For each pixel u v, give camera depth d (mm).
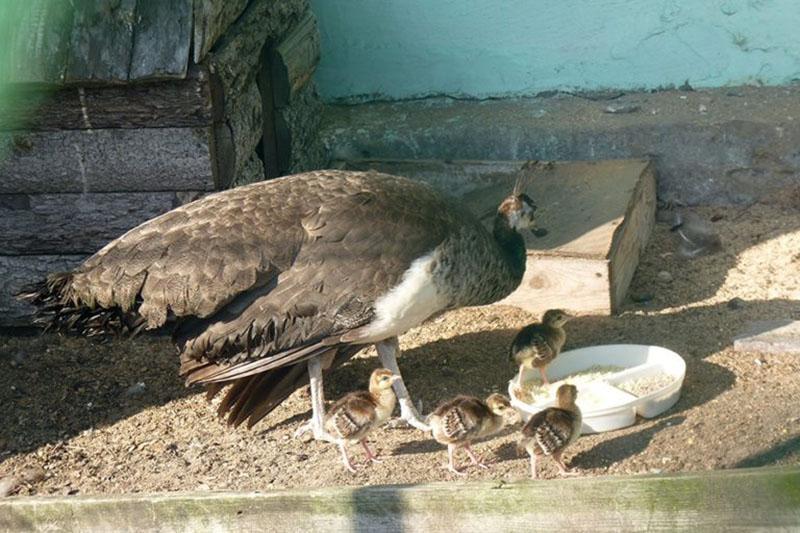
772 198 10273
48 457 7695
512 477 6938
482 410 6949
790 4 10594
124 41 8422
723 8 10695
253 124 9391
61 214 8867
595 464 7012
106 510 6336
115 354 8930
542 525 6086
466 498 6105
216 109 8586
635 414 7402
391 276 7227
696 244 9805
